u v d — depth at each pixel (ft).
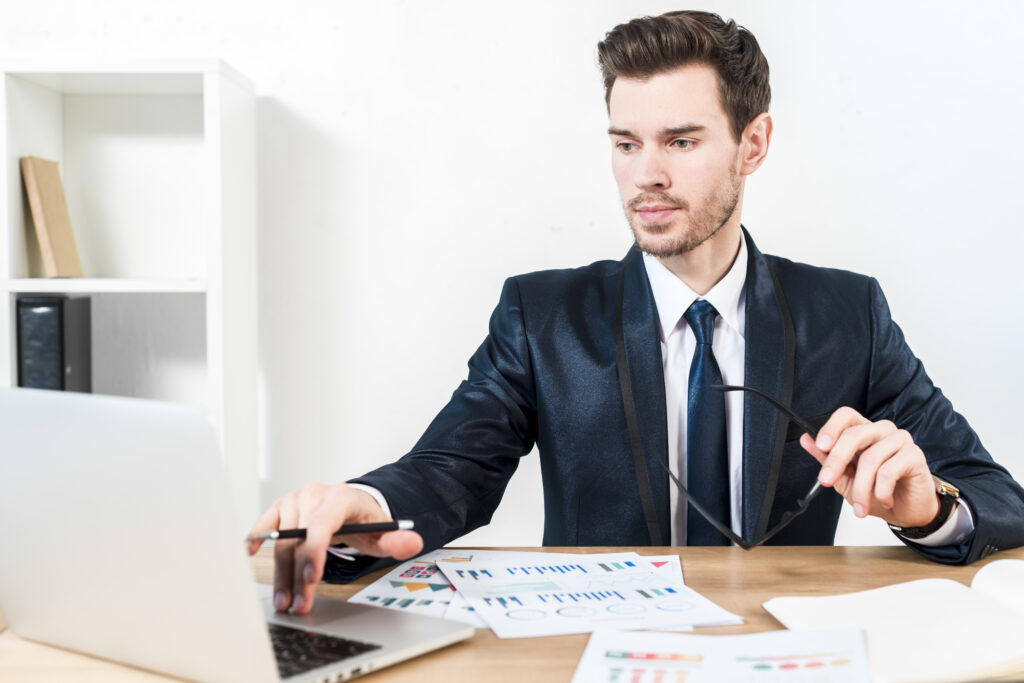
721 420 4.18
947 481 3.42
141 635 2.13
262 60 6.95
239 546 1.87
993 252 6.96
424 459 3.89
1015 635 2.25
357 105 6.95
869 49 6.88
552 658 2.27
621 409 4.33
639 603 2.70
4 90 6.05
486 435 4.20
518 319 4.57
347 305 7.03
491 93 6.93
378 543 2.83
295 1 6.91
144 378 7.08
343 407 7.07
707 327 4.31
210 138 6.00
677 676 2.03
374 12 6.91
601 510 4.34
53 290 6.05
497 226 7.00
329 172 6.98
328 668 2.08
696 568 3.13
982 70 6.86
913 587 2.69
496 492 4.14
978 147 6.90
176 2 6.94
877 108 6.91
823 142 6.93
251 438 6.73
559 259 7.00
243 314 6.54
